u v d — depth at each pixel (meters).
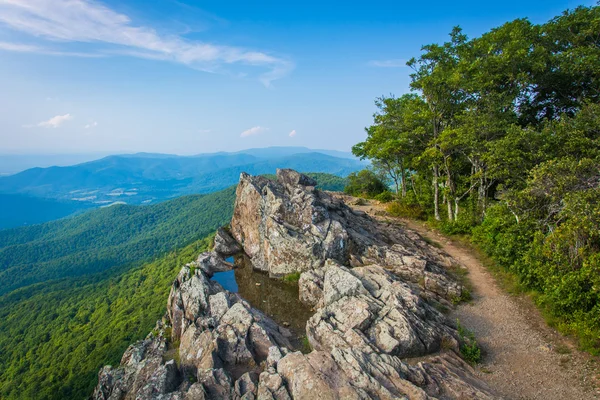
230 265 27.72
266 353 16.20
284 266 25.77
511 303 21.25
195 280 22.22
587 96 34.78
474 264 27.83
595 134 24.80
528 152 26.83
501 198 26.27
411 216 42.75
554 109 38.59
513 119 32.50
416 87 36.84
